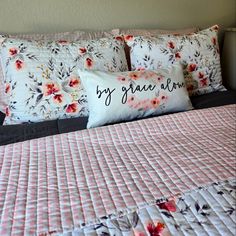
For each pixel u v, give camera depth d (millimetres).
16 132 1228
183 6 1999
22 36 1523
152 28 1955
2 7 1550
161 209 665
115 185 757
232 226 610
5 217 650
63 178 797
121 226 618
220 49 2221
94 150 957
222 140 989
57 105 1324
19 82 1293
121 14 1833
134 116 1310
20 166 863
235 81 2104
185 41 1582
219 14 2162
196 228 606
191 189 728
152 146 971
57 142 1013
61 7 1671
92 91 1251
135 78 1292
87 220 637
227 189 725
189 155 891
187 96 1394
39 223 632
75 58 1373
